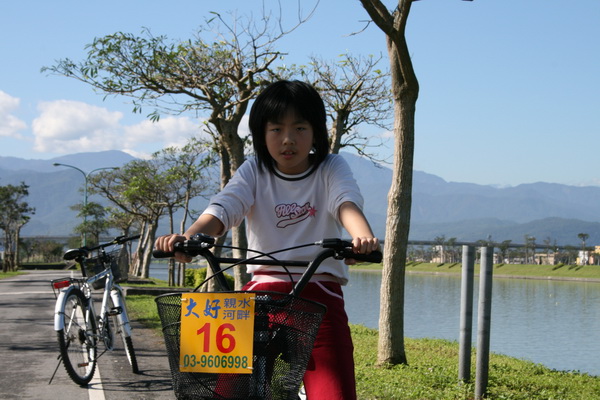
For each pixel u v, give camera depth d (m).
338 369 2.20
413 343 11.95
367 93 13.12
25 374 6.36
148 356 7.34
